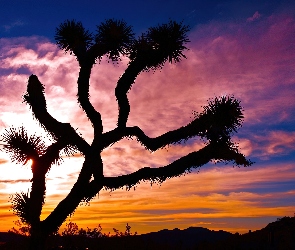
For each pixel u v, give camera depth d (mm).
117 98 9578
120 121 9516
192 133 9305
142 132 9523
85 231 13930
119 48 9570
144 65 9555
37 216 9203
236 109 9133
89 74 9703
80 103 9633
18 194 9234
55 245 12523
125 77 9586
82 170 9414
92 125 9609
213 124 9078
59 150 9375
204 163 9195
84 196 9414
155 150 9469
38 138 9430
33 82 9406
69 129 9344
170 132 9398
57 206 9414
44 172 9289
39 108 9289
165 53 9469
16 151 9273
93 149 9391
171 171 9188
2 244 11609
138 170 9383
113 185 9375
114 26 9461
